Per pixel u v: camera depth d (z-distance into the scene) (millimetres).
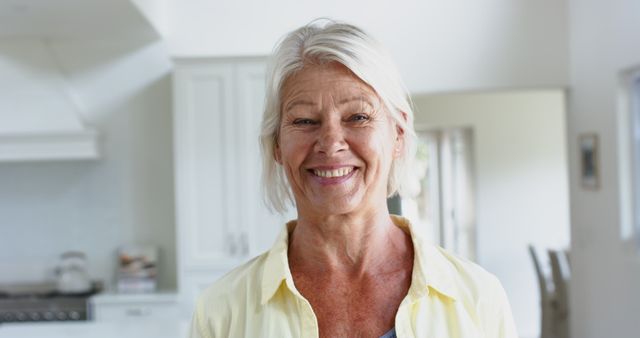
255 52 4848
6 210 4863
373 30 4910
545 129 7098
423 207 7934
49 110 4582
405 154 1204
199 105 4453
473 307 1146
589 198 4715
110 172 4848
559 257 5730
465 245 7336
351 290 1155
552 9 4973
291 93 1095
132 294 4539
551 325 5953
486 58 4941
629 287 4137
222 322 1175
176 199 4461
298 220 1201
